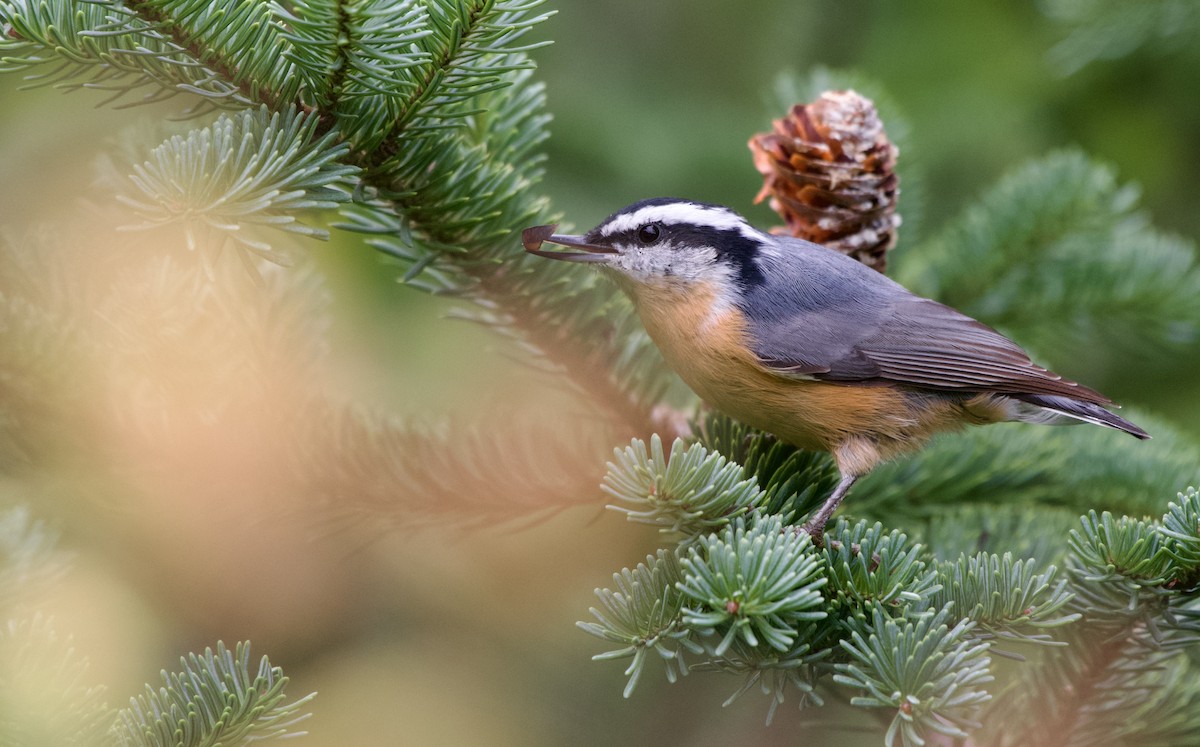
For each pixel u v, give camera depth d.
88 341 6.80
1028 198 8.86
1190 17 10.20
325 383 7.72
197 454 6.88
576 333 7.61
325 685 9.60
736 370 7.69
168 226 5.19
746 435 7.88
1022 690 6.35
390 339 10.15
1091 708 6.21
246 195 5.14
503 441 7.20
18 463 6.79
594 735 9.66
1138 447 7.97
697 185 11.23
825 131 7.69
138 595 8.83
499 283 7.32
